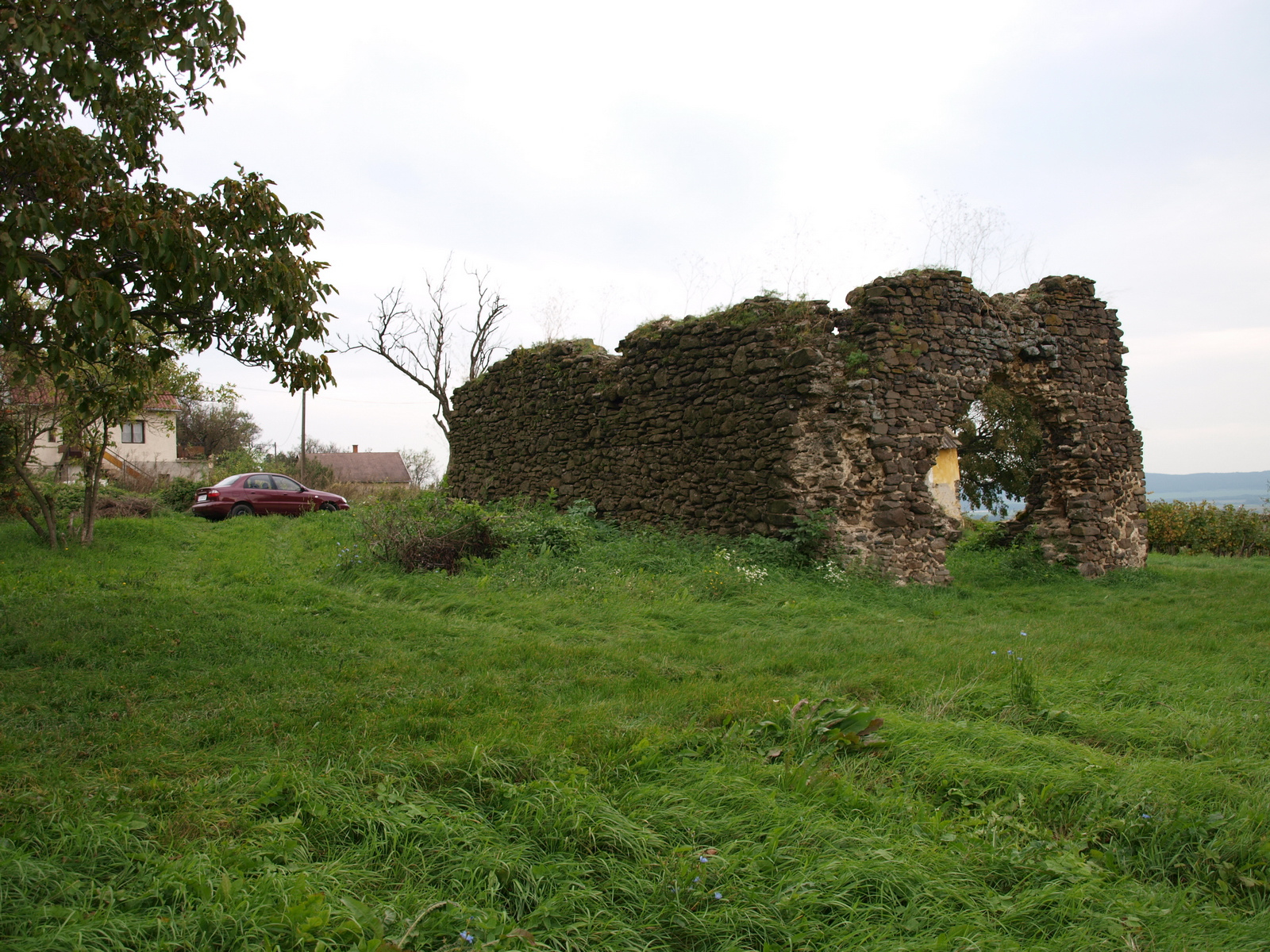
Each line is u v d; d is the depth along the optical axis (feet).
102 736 12.51
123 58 17.83
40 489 40.34
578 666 18.06
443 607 25.49
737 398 36.22
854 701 15.38
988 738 12.83
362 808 9.86
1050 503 41.68
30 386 15.46
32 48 14.60
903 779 11.68
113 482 70.69
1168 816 10.32
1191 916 8.36
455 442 61.52
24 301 15.53
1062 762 12.07
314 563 34.32
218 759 11.64
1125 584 36.73
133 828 9.08
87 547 36.78
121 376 19.84
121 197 15.31
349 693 15.17
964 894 8.61
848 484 33.45
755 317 35.94
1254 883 8.91
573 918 8.13
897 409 33.71
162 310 17.25
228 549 39.37
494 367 56.39
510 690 15.75
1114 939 7.93
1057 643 21.08
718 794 10.66
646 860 9.09
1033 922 8.19
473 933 7.62
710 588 28.22
